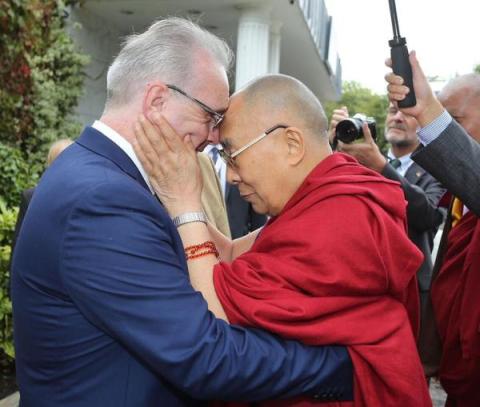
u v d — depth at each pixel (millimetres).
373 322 1476
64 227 1276
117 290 1250
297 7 7910
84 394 1342
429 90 1820
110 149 1435
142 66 1469
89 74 8438
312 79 15070
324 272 1444
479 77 2508
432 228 3328
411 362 1480
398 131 3691
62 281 1286
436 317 2381
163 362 1257
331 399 1504
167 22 1534
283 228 1535
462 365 2209
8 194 5066
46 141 6555
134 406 1344
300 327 1411
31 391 1413
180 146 1506
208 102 1505
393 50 1802
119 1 7711
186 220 1521
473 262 2145
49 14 6637
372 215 1525
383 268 1476
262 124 1609
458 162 1831
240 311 1433
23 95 6070
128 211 1295
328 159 1653
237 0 7434
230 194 3783
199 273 1500
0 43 5289
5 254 3566
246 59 7629
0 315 3557
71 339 1330
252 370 1329
